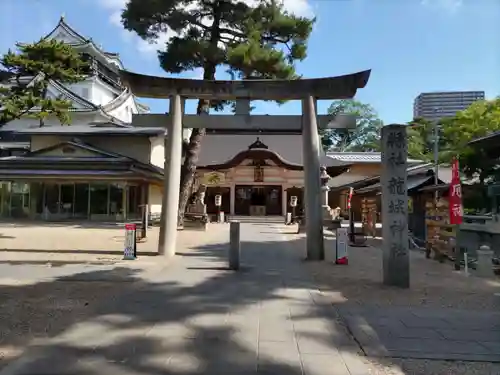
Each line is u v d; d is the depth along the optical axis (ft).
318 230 36.88
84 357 13.98
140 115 38.47
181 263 33.81
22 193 87.40
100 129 97.25
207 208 110.22
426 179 51.44
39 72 48.29
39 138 94.84
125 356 14.10
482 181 55.06
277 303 21.38
